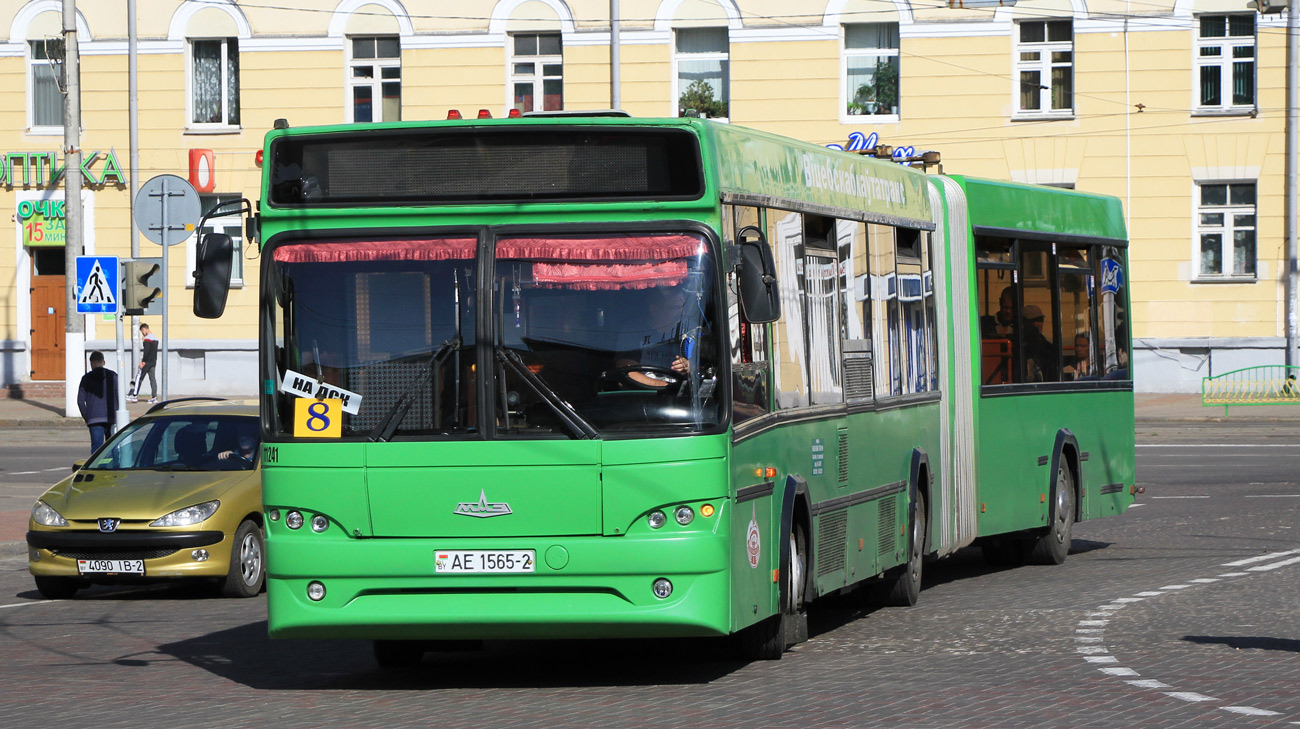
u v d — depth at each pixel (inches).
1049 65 1489.9
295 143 358.3
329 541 348.2
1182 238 1467.8
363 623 346.6
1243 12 1445.6
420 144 354.3
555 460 341.4
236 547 549.0
